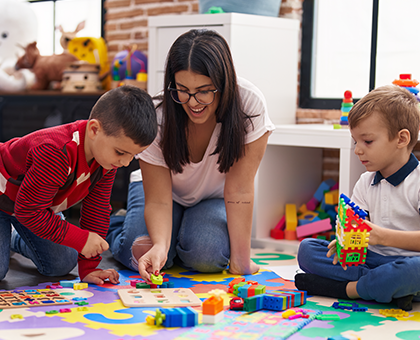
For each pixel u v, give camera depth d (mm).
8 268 1510
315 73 2615
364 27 2459
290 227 2156
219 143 1508
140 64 2828
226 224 1644
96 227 1478
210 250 1572
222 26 2227
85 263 1485
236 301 1226
